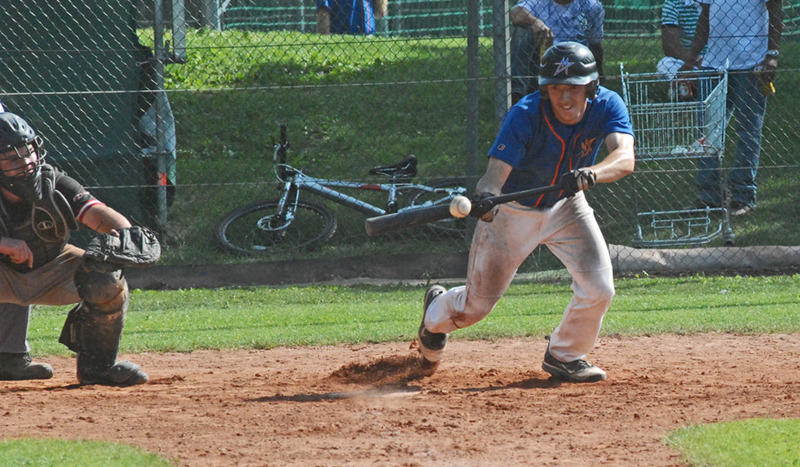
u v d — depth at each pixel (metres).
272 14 62.72
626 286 34.53
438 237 41.69
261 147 51.28
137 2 40.47
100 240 18.30
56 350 25.12
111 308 19.03
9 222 18.39
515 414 16.36
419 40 59.31
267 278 37.25
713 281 34.69
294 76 56.72
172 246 41.81
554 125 17.03
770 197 44.19
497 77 34.94
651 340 25.23
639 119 39.00
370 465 13.19
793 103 51.31
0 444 14.02
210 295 34.94
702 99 38.88
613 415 16.14
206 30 60.16
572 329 19.05
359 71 56.91
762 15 38.41
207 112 53.38
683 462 13.05
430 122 52.47
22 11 38.91
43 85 39.47
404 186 42.66
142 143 40.44
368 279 37.25
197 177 48.31
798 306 28.95
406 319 28.72
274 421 15.96
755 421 15.02
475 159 35.88
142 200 40.75
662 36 43.53
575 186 16.41
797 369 20.75
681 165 45.19
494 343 25.45
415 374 20.66
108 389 19.36
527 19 37.78
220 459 13.48
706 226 39.84
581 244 18.20
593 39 38.94
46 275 19.23
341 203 42.47
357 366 21.56
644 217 43.06
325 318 29.28
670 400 17.30
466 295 18.56
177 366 23.19
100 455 13.45
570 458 13.47
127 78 39.88
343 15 59.31
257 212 43.19
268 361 23.78
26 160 17.52
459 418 16.11
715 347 24.03
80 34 39.47
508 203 17.75
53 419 16.09
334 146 51.16
